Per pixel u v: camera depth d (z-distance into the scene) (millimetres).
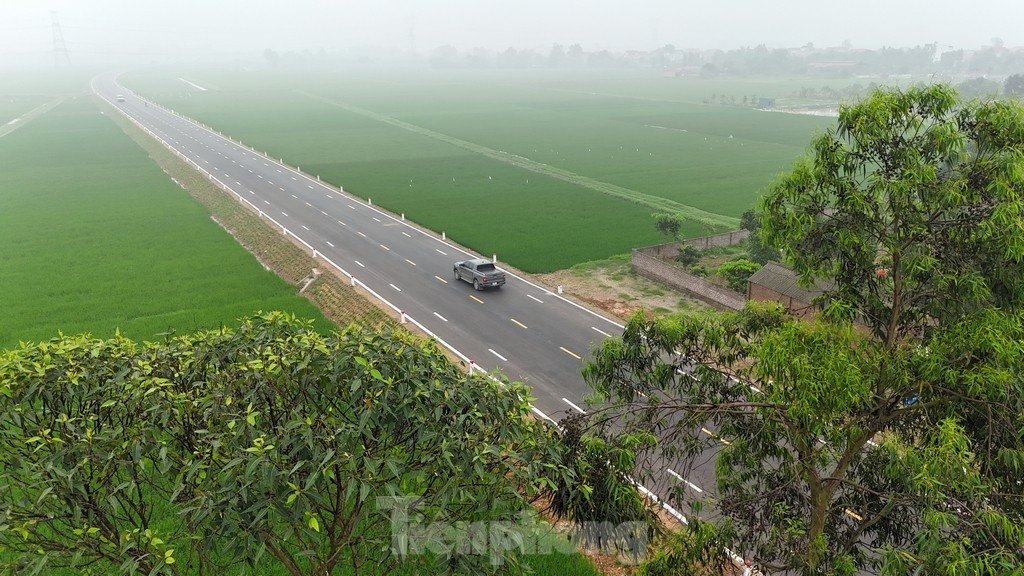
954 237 12273
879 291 13938
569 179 88375
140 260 55875
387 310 43250
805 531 13547
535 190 82062
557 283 48844
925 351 12445
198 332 15617
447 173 93062
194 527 13180
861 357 12773
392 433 13688
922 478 11289
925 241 12508
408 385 13539
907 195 12352
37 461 13055
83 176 92625
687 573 14180
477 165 99250
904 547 13961
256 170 92938
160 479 16062
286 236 60312
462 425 13391
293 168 95438
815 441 14211
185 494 13430
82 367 13844
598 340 39031
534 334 39844
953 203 11922
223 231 65125
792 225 12914
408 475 13422
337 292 47000
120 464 12914
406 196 78500
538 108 181750
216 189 79500
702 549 13992
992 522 10883
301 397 13758
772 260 46312
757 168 97375
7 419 12844
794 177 13016
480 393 14016
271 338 14727
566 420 14766
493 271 47156
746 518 14766
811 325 13547
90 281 50469
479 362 36125
